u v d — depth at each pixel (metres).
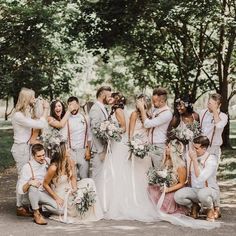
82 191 7.72
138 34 20.80
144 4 16.73
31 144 8.16
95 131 8.31
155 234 6.91
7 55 18.88
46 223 7.49
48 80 22.16
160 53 23.03
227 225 7.45
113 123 8.31
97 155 8.52
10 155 17.58
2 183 11.72
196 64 21.23
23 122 7.94
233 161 15.12
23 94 8.02
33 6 17.92
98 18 18.27
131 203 8.06
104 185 8.19
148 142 8.41
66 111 8.75
